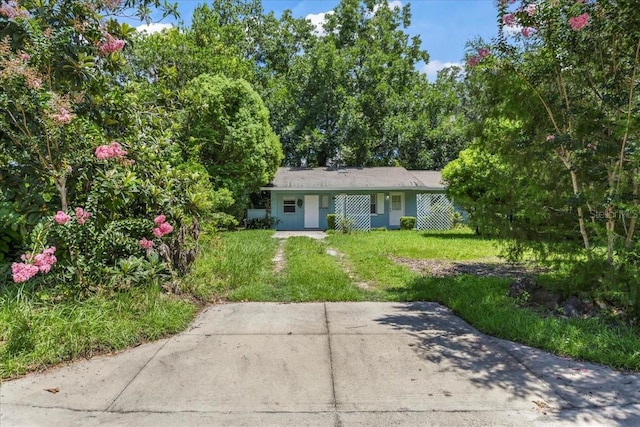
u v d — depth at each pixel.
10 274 4.50
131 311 4.25
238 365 3.34
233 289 5.91
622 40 4.30
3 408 2.63
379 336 4.07
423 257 9.70
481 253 10.30
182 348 3.72
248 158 17.11
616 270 4.30
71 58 4.74
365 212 19.39
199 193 6.06
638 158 3.98
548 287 5.16
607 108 4.46
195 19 20.70
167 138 6.00
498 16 4.67
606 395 2.86
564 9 4.32
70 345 3.44
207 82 16.20
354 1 27.64
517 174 5.25
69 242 4.40
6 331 3.43
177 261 5.70
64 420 2.50
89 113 5.13
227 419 2.53
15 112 4.29
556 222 5.07
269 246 10.87
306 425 2.47
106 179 4.67
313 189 19.64
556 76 4.71
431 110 26.39
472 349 3.74
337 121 24.53
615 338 3.74
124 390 2.89
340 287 6.12
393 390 2.92
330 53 24.38
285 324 4.46
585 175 4.61
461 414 2.60
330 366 3.33
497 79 4.91
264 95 25.05
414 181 20.53
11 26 4.38
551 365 3.38
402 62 26.31
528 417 2.57
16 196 4.44
